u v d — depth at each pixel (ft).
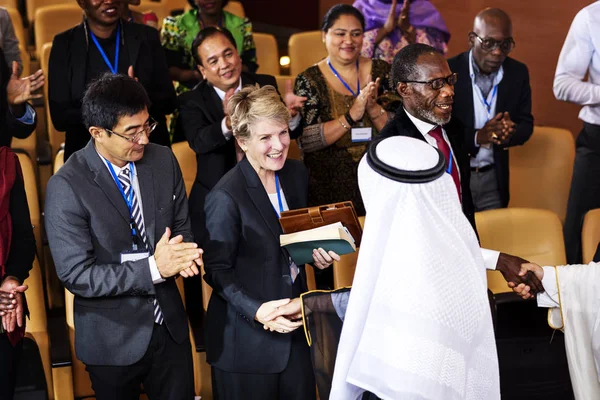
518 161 16.69
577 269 9.68
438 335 7.32
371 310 7.46
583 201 15.56
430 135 10.47
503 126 13.61
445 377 7.40
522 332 10.81
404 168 7.41
